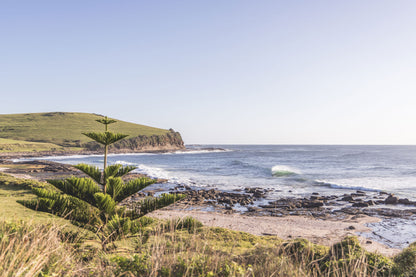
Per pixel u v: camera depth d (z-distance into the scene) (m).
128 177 45.22
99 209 7.29
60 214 7.20
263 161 94.44
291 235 16.94
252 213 23.27
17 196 17.92
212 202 27.66
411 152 172.12
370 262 5.22
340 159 104.44
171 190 35.31
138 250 5.14
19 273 3.24
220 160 102.25
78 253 5.57
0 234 4.48
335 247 6.20
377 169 64.62
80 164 7.69
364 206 25.66
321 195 32.06
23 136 180.38
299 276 4.04
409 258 5.40
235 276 3.75
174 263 3.80
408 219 21.14
